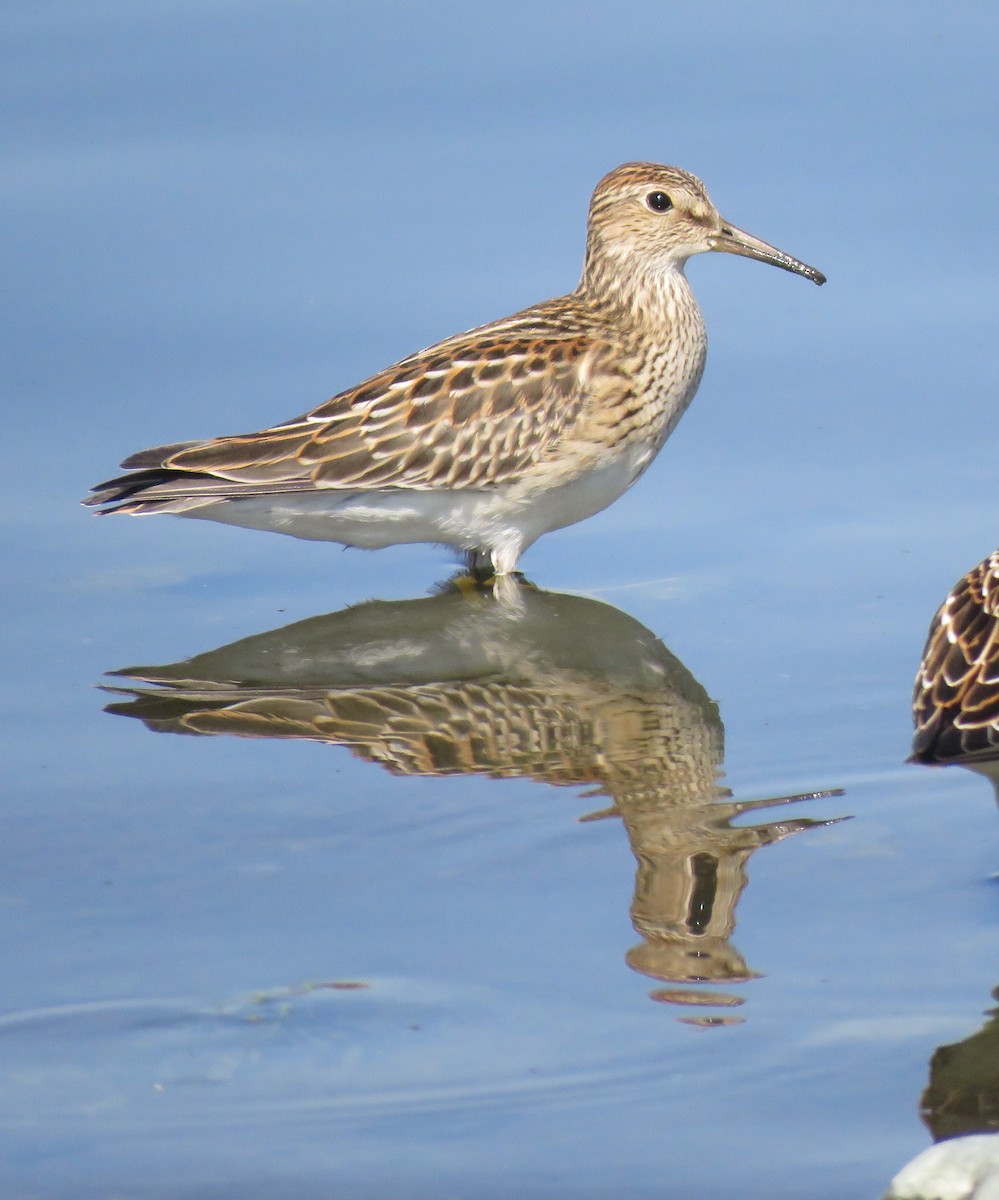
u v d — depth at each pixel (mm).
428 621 15641
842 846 11570
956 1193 8219
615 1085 9188
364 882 11312
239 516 16547
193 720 13695
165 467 16047
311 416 16812
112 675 14477
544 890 11164
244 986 10203
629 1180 8461
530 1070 9352
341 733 13492
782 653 14531
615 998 9961
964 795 12211
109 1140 8867
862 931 10547
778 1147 8672
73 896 11203
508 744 13250
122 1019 9898
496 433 16625
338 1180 8508
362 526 16859
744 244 17844
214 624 15453
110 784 12703
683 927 10625
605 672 14422
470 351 17047
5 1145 8852
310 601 16062
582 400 16812
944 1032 9547
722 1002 9891
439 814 12141
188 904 11086
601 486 17094
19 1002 10094
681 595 15734
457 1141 8789
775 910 10820
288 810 12289
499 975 10227
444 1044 9594
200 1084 9320
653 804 12211
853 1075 9211
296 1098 9164
